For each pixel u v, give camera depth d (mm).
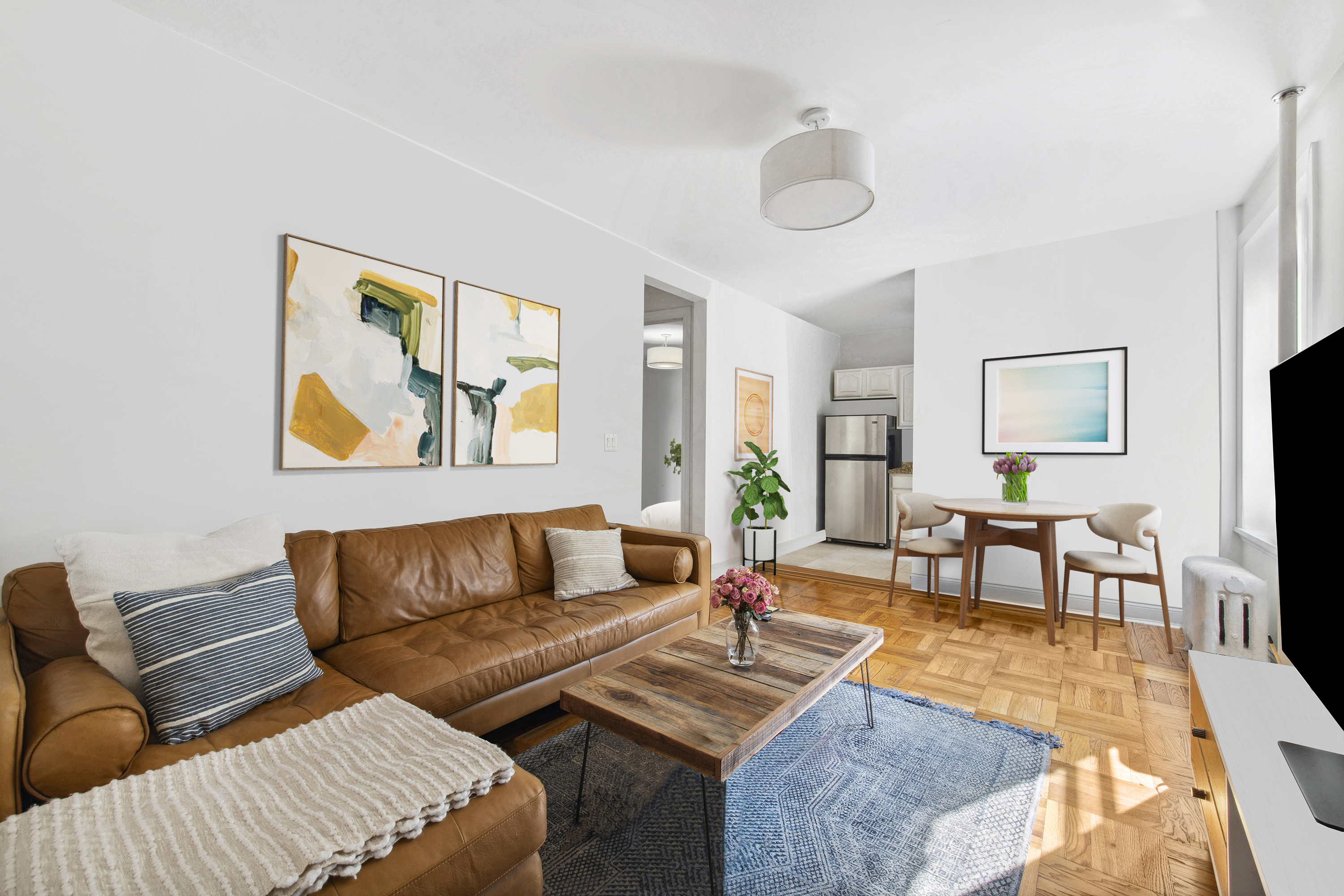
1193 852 1562
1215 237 3447
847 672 1912
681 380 6781
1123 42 1972
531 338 3213
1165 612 3119
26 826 980
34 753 1058
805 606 4105
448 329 2801
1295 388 1396
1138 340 3674
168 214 1936
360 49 2053
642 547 3037
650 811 1738
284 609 1683
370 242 2500
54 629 1501
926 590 4477
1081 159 2807
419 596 2301
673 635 2781
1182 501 3549
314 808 1063
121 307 1837
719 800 1786
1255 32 1909
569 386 3473
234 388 2092
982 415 4207
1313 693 1529
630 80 2225
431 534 2465
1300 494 1364
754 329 5512
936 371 4383
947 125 2504
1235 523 3414
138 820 1017
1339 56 2018
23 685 1168
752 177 3006
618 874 1473
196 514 1996
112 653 1426
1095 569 3236
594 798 1803
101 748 1121
